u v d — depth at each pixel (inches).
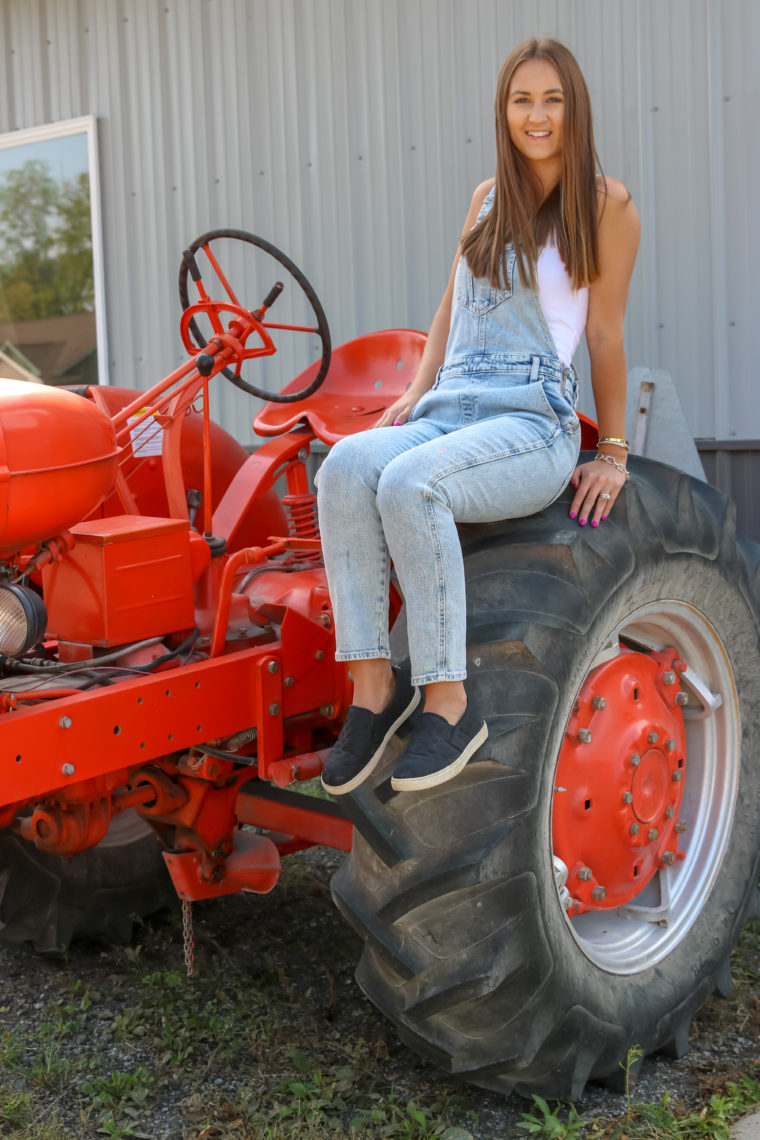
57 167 231.8
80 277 235.1
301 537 117.2
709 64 153.3
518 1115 86.4
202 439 123.0
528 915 80.1
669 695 99.0
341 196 193.8
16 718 76.0
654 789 96.0
